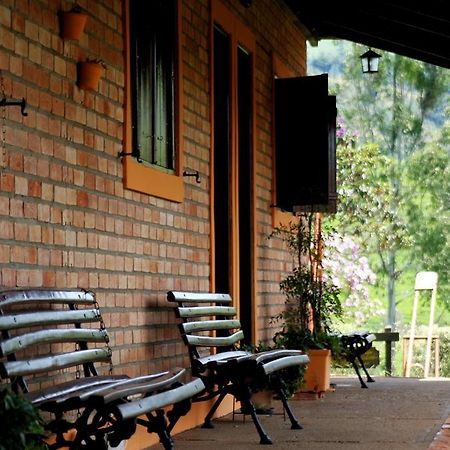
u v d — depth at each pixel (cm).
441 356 2375
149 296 794
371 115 2922
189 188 904
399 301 2948
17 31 591
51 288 601
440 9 1230
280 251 1248
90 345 681
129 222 754
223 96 1052
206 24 970
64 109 648
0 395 430
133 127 777
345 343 1241
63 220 645
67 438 614
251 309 1117
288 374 984
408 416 930
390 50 1516
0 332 542
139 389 538
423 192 2870
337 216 2388
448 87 2908
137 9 796
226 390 780
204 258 940
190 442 767
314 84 1234
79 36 652
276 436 800
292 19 1377
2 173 571
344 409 991
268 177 1209
